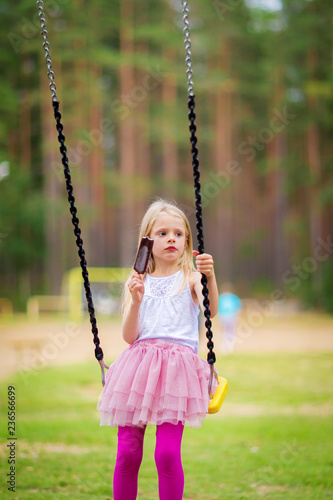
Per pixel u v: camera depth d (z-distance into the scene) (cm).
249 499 476
